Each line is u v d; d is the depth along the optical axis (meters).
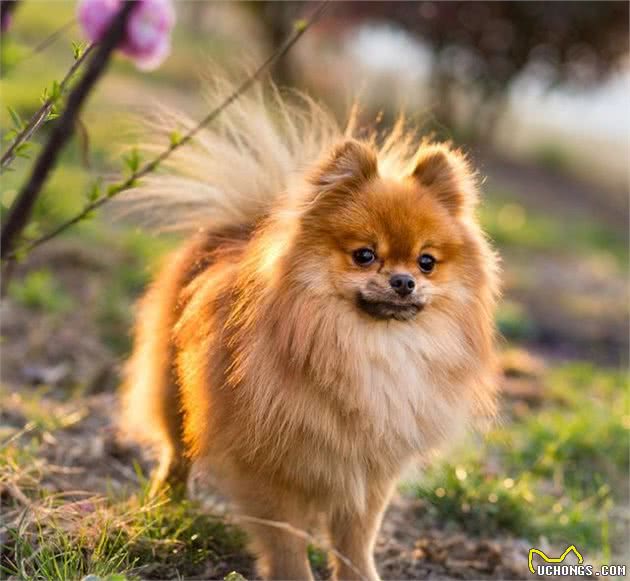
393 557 6.74
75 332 10.56
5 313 10.70
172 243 13.69
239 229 6.41
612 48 24.89
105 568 5.30
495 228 19.80
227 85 6.77
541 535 7.34
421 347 5.47
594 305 15.82
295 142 6.63
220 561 6.16
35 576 5.18
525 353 12.46
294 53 25.14
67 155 15.23
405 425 5.43
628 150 33.03
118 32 4.69
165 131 6.69
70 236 13.15
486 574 6.64
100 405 8.61
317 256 5.31
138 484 7.11
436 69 26.14
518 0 24.16
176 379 6.31
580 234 21.73
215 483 6.52
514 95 28.06
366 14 23.77
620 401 10.58
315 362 5.22
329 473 5.41
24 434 7.55
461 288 5.63
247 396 5.35
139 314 7.09
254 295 5.41
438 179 5.74
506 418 9.77
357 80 26.91
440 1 24.03
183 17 31.17
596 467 8.84
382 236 5.35
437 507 7.47
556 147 31.70
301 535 5.54
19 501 6.18
